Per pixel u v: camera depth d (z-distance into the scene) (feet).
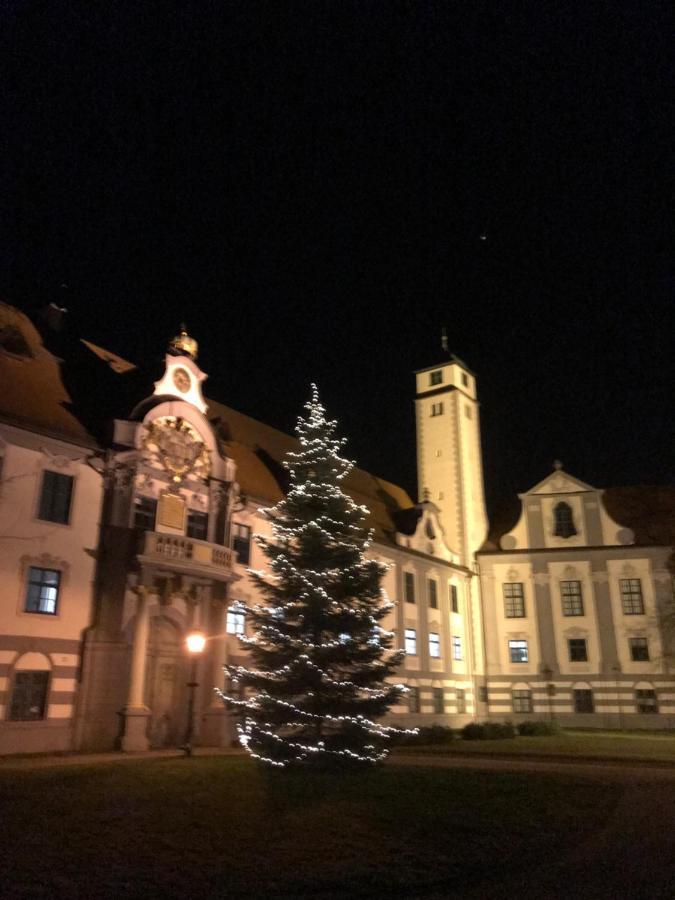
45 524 82.43
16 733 75.31
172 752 81.76
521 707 165.58
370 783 57.72
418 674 145.28
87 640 83.30
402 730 66.13
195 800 51.44
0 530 78.02
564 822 47.52
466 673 164.35
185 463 98.89
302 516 72.59
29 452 82.53
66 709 80.38
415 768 67.05
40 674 79.36
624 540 170.71
